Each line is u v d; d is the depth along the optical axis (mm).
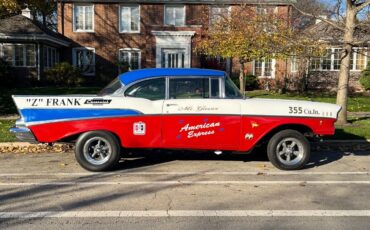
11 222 5137
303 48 13406
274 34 15172
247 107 7848
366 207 5797
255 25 19969
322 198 6199
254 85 28953
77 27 30672
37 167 8109
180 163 8508
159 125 7738
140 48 30484
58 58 30797
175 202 5941
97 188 6645
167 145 7781
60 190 6531
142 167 8148
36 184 6875
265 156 9234
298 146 8023
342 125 12961
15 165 8273
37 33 26500
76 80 27594
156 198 6125
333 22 13203
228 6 29531
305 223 5152
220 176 7480
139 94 7789
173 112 7738
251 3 26922
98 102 7625
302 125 8062
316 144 10438
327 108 8031
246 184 6953
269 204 5883
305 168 8227
